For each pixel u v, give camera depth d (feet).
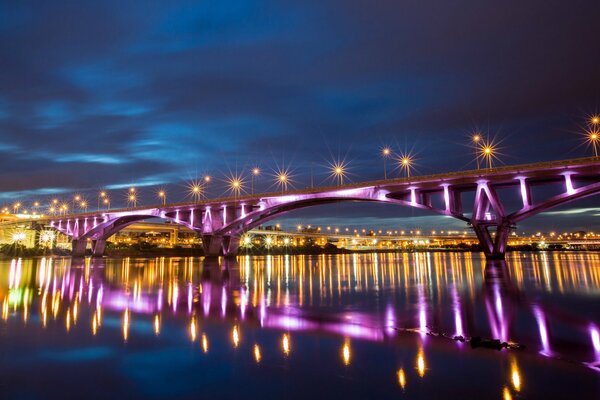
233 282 143.43
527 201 203.72
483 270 202.28
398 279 153.58
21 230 528.63
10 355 47.62
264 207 306.55
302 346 50.47
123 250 525.75
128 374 40.88
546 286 118.11
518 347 48.60
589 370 40.19
